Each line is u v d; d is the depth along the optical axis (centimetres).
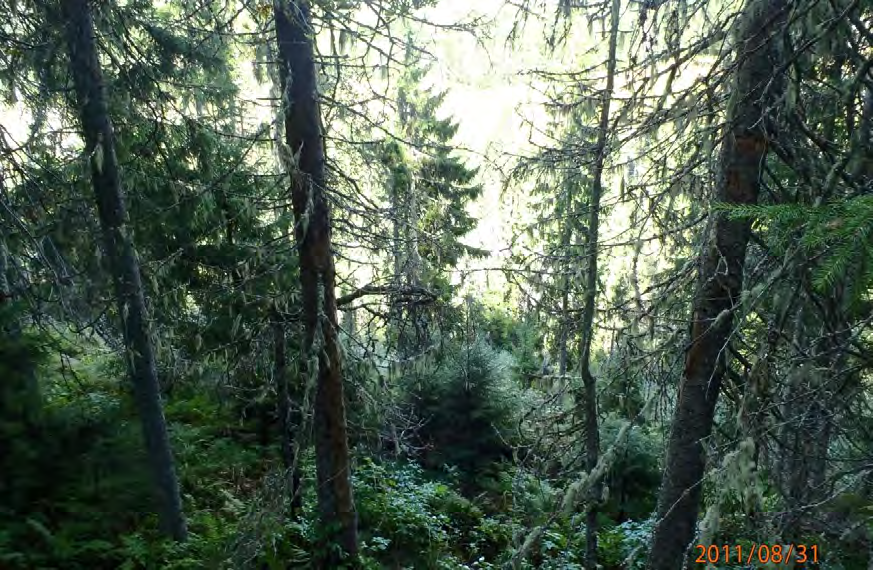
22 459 165
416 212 766
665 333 574
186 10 650
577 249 723
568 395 836
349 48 694
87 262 668
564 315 726
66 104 734
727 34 411
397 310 709
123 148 708
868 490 322
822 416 366
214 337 868
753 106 432
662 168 523
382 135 813
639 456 1038
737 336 450
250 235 927
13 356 175
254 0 623
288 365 773
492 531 948
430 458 1177
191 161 863
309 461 951
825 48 345
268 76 733
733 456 292
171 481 505
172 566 418
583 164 611
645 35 440
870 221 193
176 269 867
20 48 656
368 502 881
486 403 1175
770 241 407
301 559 691
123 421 198
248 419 1015
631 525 964
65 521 170
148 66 732
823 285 188
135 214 777
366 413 782
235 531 620
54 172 695
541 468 822
